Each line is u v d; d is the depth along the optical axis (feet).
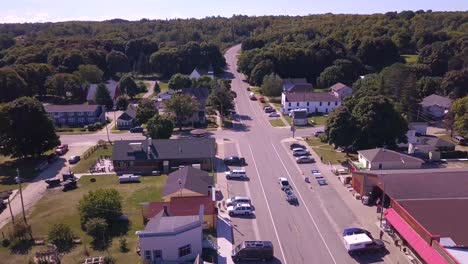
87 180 235.40
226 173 235.61
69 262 153.17
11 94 421.59
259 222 182.60
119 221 183.21
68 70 541.34
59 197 213.05
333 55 554.87
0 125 256.11
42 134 265.75
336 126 262.06
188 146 253.85
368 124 259.19
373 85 391.86
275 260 153.69
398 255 155.33
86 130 343.26
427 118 364.17
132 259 154.40
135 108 386.93
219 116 377.50
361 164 240.32
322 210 193.16
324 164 253.44
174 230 149.48
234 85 529.86
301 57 545.03
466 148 284.82
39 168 253.03
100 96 418.31
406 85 367.45
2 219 190.19
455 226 147.74
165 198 191.93
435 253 138.92
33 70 464.65
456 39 585.22
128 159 246.68
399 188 178.60
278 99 450.71
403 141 269.64
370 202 200.03
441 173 191.72
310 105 389.39
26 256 158.92
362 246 156.46
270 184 224.53
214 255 156.35
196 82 469.98
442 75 515.09
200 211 164.55
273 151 280.31
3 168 258.78
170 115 335.26
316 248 161.48
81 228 178.91
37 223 184.96
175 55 604.49
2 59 583.58
